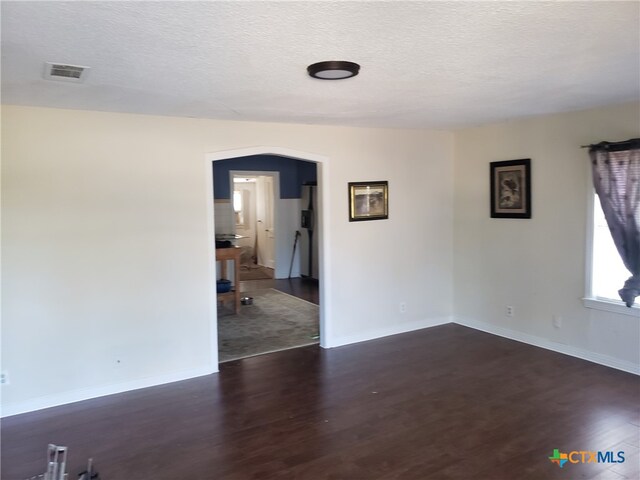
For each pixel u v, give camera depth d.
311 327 5.81
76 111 3.66
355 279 5.15
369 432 3.20
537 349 4.82
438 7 1.78
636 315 4.05
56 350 3.68
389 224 5.33
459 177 5.66
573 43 2.25
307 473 2.73
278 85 2.96
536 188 4.79
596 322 4.37
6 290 3.49
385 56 2.40
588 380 3.99
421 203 5.54
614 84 3.15
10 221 3.47
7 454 2.99
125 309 3.93
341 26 1.96
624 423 3.24
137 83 2.87
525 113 4.36
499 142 5.12
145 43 2.14
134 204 3.93
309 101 3.48
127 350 3.96
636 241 3.94
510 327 5.20
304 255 9.34
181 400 3.77
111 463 2.87
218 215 8.23
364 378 4.16
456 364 4.45
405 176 5.40
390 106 3.78
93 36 2.04
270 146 4.52
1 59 2.36
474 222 5.52
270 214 10.18
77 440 3.16
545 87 3.22
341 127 4.91
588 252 4.38
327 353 4.85
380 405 3.61
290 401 3.72
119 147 3.84
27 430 3.30
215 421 3.40
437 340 5.20
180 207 4.12
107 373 3.88
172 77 2.74
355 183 5.05
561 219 4.59
